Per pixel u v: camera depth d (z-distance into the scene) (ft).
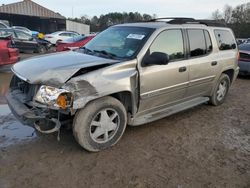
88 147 11.84
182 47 15.15
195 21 16.87
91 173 10.73
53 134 13.82
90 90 11.05
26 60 13.41
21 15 121.08
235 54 19.90
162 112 14.82
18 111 11.09
